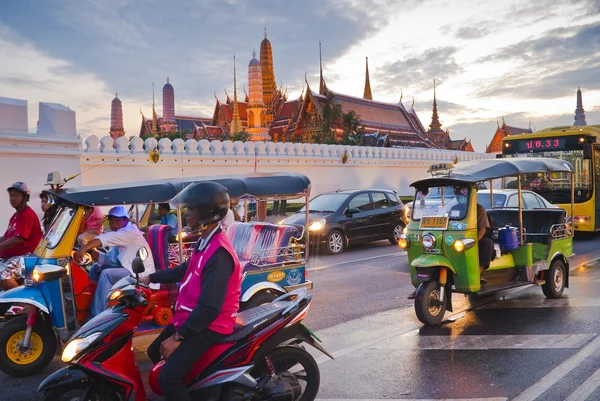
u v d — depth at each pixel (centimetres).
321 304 802
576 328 643
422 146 6469
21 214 635
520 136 1592
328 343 611
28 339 515
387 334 643
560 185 1521
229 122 7088
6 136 1312
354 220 1385
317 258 1266
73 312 540
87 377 355
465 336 627
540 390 458
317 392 436
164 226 609
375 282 966
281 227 662
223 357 342
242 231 661
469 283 685
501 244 758
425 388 471
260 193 629
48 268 506
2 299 502
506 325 669
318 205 1421
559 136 1518
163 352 326
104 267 559
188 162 1966
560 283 823
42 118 1438
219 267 319
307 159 2484
